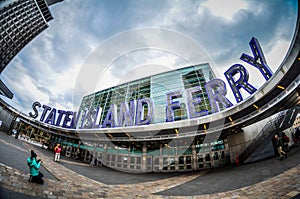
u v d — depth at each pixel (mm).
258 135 12586
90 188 6590
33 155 5816
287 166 7320
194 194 6328
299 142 11117
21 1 49875
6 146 10625
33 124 24938
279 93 9633
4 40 50156
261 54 14109
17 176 5648
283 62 8695
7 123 22734
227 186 6695
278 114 12273
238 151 13273
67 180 7043
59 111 25156
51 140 24469
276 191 5086
